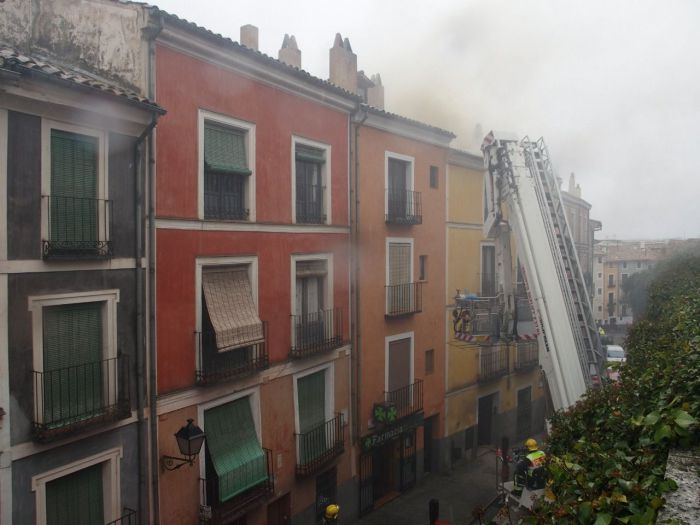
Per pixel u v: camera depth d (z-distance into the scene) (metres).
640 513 3.27
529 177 11.16
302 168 14.55
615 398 6.70
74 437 8.76
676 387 5.24
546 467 4.97
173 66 10.72
